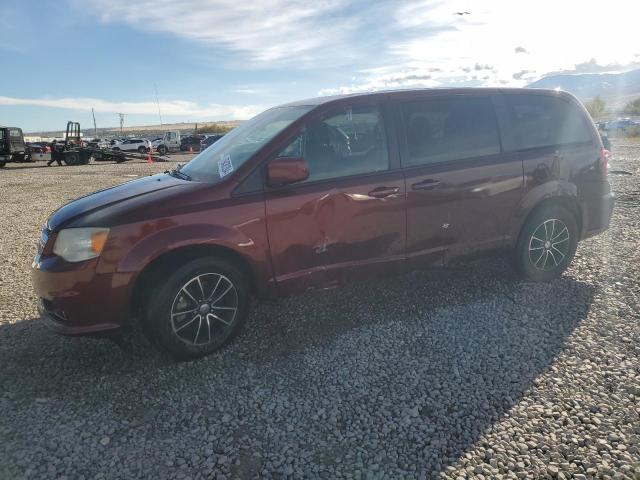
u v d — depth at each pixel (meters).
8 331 3.85
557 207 4.42
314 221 3.50
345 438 2.50
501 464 2.28
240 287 3.42
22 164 30.36
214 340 3.37
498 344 3.41
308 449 2.43
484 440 2.44
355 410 2.73
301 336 3.64
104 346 3.55
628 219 6.91
